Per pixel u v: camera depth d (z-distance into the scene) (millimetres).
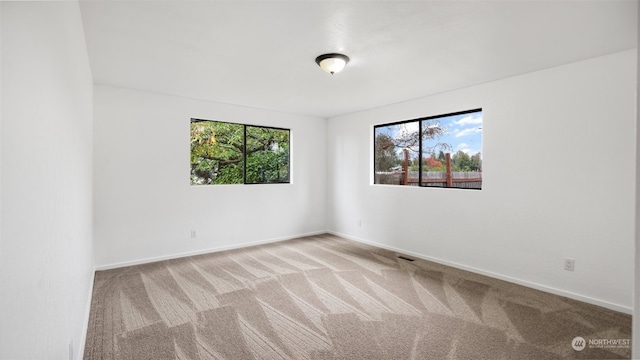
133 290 3195
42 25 1012
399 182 4922
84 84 2461
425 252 4375
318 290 3219
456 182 4164
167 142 4301
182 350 2145
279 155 5656
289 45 2623
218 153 5047
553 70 3119
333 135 6000
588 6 1987
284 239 5574
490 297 3041
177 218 4406
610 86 2773
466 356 2078
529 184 3303
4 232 681
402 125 4859
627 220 2707
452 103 4023
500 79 3527
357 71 3283
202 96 4379
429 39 2496
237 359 2045
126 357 2062
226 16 2133
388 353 2113
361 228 5410
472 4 1979
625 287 2713
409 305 2863
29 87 867
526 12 2066
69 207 1574
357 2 1960
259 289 3240
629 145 2684
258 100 4625
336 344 2221
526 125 3316
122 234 3980
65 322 1436
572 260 3010
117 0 1926
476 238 3781
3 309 674
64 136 1424
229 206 4918
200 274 3701
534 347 2180
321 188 6082
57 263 1236
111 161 3891
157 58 2932
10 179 719
